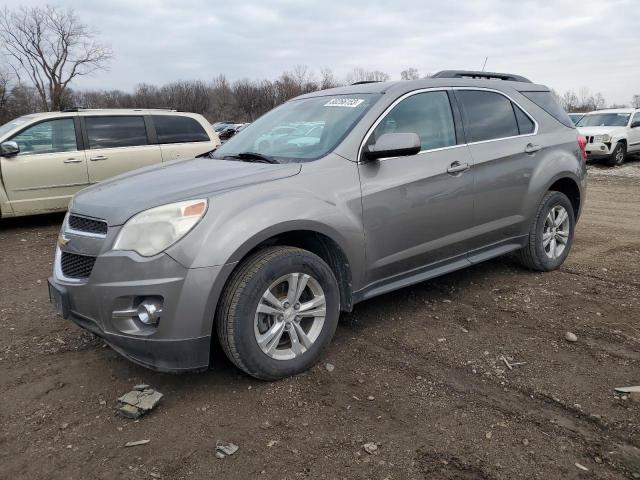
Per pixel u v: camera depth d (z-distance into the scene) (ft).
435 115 13.79
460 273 17.37
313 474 8.00
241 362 10.00
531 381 10.55
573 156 17.13
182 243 9.36
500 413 9.47
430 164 13.07
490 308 14.38
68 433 9.09
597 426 9.09
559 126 17.15
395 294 15.53
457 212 13.76
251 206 10.04
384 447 8.58
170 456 8.44
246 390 10.31
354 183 11.65
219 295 9.60
